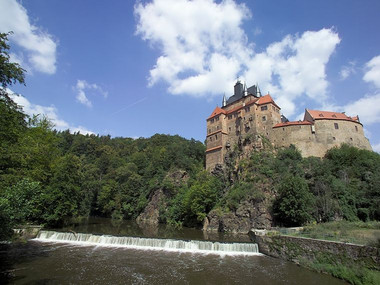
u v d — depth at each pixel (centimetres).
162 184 8075
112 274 2270
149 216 7700
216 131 8600
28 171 3161
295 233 3066
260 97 8306
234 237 4281
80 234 3697
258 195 5138
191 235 4522
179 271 2392
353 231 3022
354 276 2077
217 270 2441
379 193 4238
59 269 2370
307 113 7812
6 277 2117
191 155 10338
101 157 11462
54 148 4612
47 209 4478
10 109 1922
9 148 2319
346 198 4375
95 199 8756
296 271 2428
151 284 2055
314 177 5188
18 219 2022
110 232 4547
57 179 4666
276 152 7019
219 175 7331
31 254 2850
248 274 2334
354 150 5919
